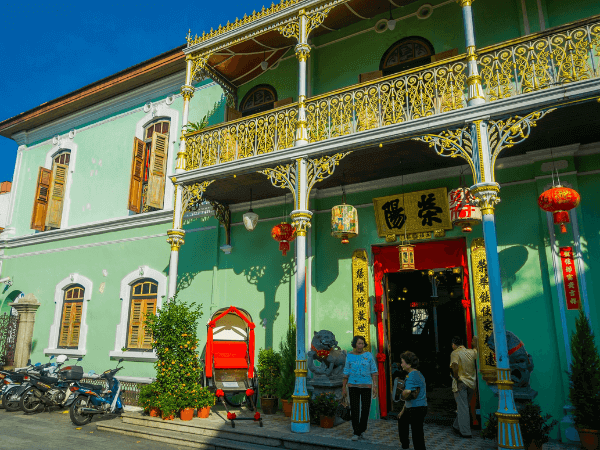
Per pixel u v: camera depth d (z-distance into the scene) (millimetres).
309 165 7336
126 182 12109
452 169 7891
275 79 10273
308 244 8977
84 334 11547
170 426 7250
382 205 8375
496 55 6371
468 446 5902
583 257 6637
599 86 5461
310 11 7875
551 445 6020
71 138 13727
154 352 10156
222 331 9336
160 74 11805
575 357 6059
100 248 11992
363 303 8305
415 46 8773
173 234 8461
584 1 7348
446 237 7816
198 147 8766
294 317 8781
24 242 13703
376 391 7828
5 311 13773
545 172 7094
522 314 6938
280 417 7875
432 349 8961
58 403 9141
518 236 7195
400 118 6926
